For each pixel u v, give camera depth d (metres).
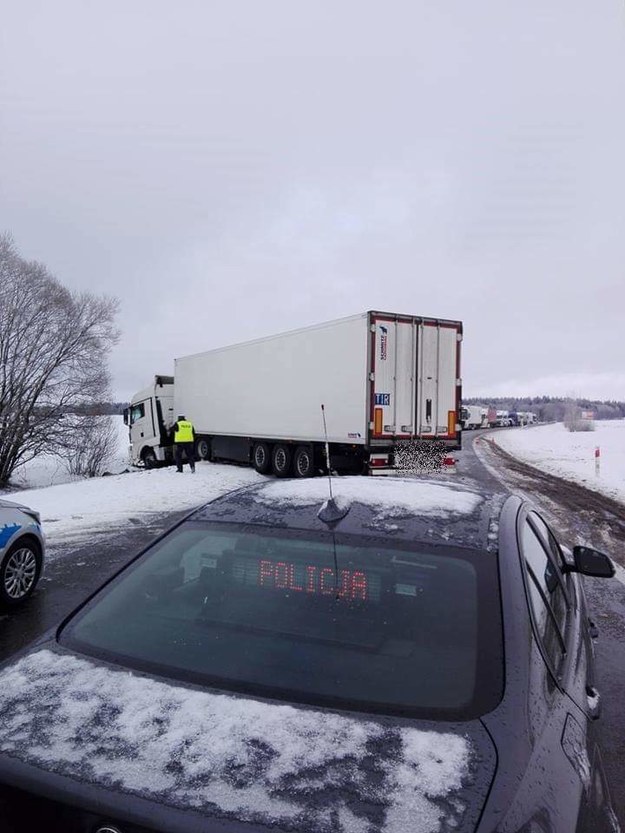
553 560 3.28
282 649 2.15
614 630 5.77
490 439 47.47
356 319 15.12
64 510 12.88
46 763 1.67
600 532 10.53
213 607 2.42
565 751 1.80
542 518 3.95
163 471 20.41
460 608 2.19
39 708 1.89
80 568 8.23
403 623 2.18
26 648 2.32
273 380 18.34
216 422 21.47
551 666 2.14
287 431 17.75
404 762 1.62
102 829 1.53
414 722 1.77
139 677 2.03
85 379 28.59
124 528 10.97
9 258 26.94
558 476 20.06
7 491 25.50
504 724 1.75
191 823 1.46
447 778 1.56
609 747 3.61
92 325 28.67
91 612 2.48
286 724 1.77
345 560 2.46
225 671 2.06
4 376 26.62
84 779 1.60
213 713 1.83
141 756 1.67
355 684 1.96
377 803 1.50
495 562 2.37
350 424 15.28
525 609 2.20
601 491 16.30
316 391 16.50
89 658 2.17
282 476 18.22
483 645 2.04
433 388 15.59
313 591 2.39
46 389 27.61
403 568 2.39
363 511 2.75
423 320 15.47
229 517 2.90
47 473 30.42
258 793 1.53
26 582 6.75
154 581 2.62
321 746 1.68
